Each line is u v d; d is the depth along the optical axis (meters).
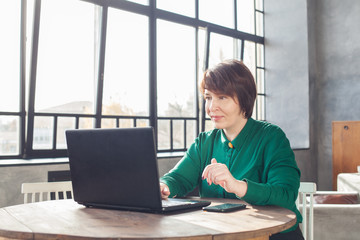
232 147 1.52
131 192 1.24
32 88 3.98
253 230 0.99
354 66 6.58
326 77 6.90
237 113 1.46
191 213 1.23
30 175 3.53
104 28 4.58
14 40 3.91
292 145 6.97
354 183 3.63
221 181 1.22
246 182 1.26
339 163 6.19
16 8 3.91
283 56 7.10
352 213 2.47
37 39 3.98
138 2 5.13
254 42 7.14
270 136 1.47
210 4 6.20
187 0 5.79
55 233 0.97
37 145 4.08
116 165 1.25
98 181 1.31
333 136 6.28
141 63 5.09
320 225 2.50
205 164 1.62
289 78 7.02
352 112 6.58
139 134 1.18
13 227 1.05
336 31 6.79
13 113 3.93
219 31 6.22
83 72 4.45
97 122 4.59
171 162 4.76
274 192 1.28
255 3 7.24
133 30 4.99
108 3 4.61
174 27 5.55
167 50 5.45
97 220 1.13
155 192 1.20
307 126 6.78
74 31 4.34
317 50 7.01
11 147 3.95
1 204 3.36
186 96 5.70
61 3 4.20
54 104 4.20
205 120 5.87
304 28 6.84
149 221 1.11
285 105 7.06
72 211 1.30
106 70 4.69
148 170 1.19
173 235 0.93
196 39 5.89
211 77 1.43
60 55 4.23
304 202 1.75
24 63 3.97
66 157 4.29
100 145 1.27
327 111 6.87
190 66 5.79
